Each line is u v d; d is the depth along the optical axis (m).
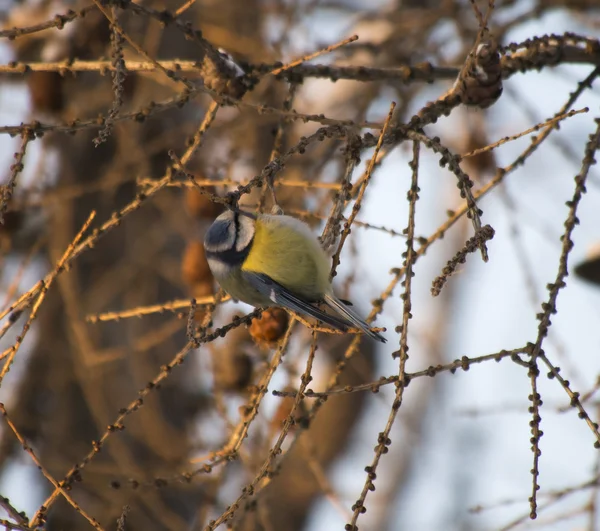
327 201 9.64
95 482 12.44
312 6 13.20
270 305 7.83
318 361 16.95
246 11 14.19
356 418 17.44
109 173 13.12
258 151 12.09
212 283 10.66
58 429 14.18
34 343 14.40
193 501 13.75
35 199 12.23
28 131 7.35
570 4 11.55
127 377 14.09
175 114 13.91
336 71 8.77
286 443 15.14
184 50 14.30
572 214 6.75
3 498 7.05
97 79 13.54
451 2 12.86
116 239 14.79
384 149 9.30
